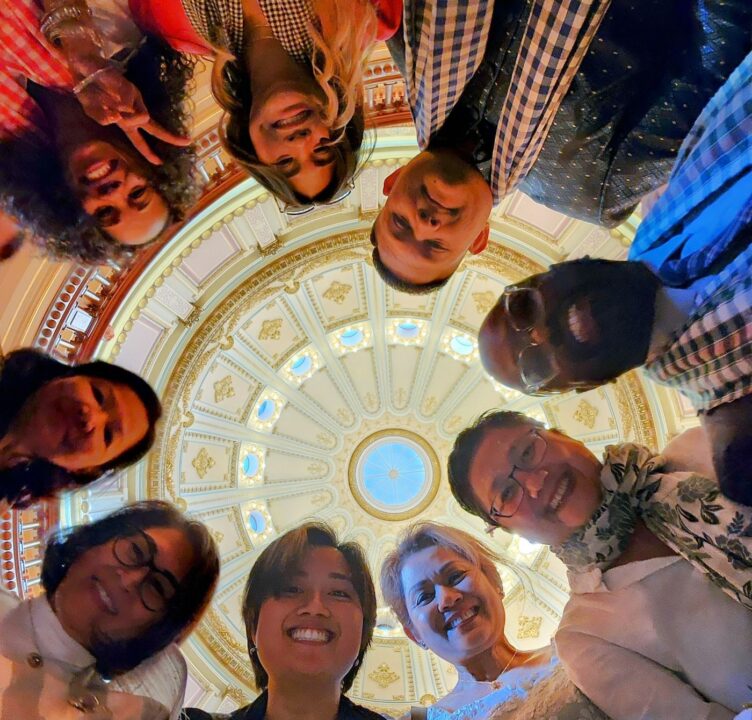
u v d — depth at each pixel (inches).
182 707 33.8
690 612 26.6
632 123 24.5
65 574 28.5
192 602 30.2
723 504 24.0
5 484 29.7
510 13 23.2
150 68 26.4
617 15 22.6
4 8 23.6
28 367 29.9
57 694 26.0
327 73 25.2
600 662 27.7
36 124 26.0
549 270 26.7
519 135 23.9
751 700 25.2
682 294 23.7
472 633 34.6
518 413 31.0
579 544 29.0
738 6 21.1
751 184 21.4
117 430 31.3
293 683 32.7
